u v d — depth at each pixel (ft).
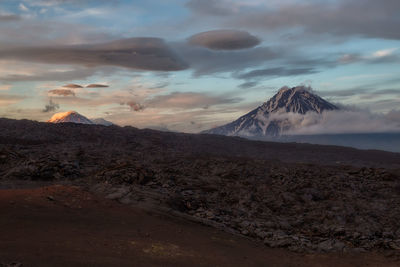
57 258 30.42
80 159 130.41
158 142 273.33
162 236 44.42
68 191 58.29
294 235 60.64
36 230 38.55
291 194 93.56
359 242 58.49
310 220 74.54
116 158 147.02
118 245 37.42
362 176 128.47
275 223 67.10
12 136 228.02
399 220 78.23
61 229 40.27
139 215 53.21
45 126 270.67
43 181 84.74
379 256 50.70
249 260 41.04
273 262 42.60
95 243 36.83
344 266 45.32
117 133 280.72
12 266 26.68
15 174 87.51
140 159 158.40
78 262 30.12
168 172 106.73
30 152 145.38
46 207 48.83
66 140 236.84
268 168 133.18
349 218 76.43
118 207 55.36
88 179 86.43
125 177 84.48
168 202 63.93
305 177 120.26
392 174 126.62
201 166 130.72
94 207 53.26
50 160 97.66
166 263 34.17
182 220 55.83
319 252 52.16
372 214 81.05
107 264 30.73
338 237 61.52
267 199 87.92
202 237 48.24
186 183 92.48
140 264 32.32
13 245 32.55
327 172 131.54
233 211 72.95
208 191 89.66
